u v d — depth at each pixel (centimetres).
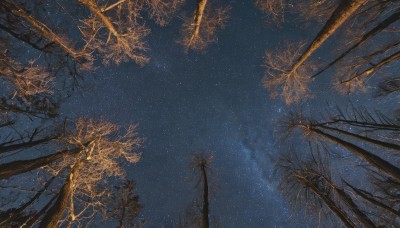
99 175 844
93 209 845
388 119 746
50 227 602
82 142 860
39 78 637
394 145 716
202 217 971
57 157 771
